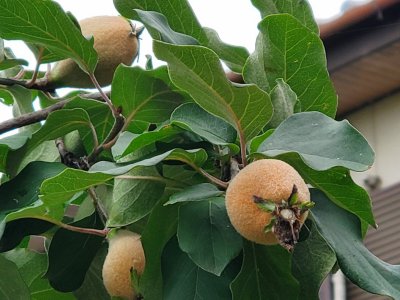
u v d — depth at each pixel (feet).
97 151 2.02
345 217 1.76
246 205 1.55
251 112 1.71
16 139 1.94
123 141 1.88
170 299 1.73
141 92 2.02
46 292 2.07
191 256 1.65
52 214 1.82
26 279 2.05
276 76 1.99
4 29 1.97
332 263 1.84
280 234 1.53
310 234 1.85
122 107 2.03
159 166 1.81
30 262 2.06
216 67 1.64
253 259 1.75
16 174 1.95
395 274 1.69
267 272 1.75
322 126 1.69
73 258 1.91
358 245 1.72
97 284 2.02
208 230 1.68
